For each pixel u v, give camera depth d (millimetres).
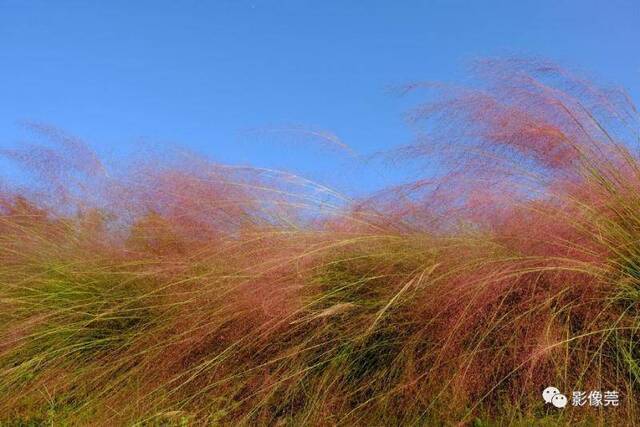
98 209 5094
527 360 2947
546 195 3545
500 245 3447
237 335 3543
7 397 3781
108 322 4031
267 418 3348
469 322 3154
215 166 4652
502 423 3021
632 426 2875
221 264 3990
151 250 4527
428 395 3152
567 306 3180
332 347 3471
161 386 3496
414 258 3656
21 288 4359
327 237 3885
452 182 3619
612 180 3557
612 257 3307
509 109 3660
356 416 3234
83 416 3547
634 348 3076
